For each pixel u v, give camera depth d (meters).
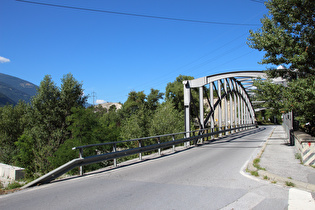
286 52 11.36
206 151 13.79
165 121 23.38
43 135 17.97
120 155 9.59
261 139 20.97
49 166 16.42
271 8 11.65
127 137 21.53
